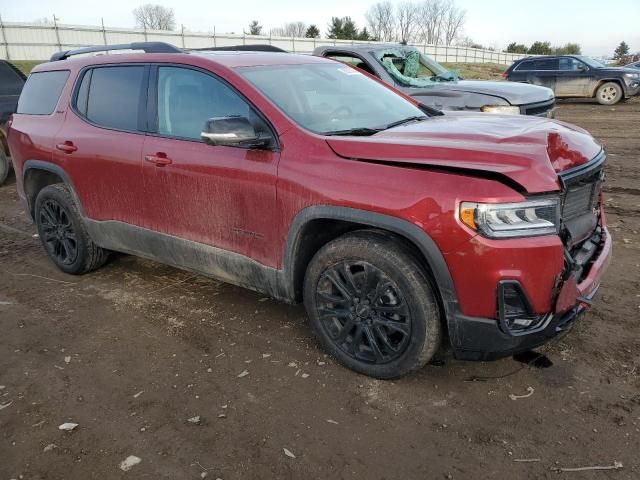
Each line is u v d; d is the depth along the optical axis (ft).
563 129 10.52
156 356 11.30
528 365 10.38
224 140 9.96
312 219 9.79
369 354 10.14
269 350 11.34
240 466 8.16
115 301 14.03
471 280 8.46
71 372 10.82
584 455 8.11
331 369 10.55
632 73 57.21
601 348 10.85
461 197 8.32
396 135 10.04
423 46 160.15
